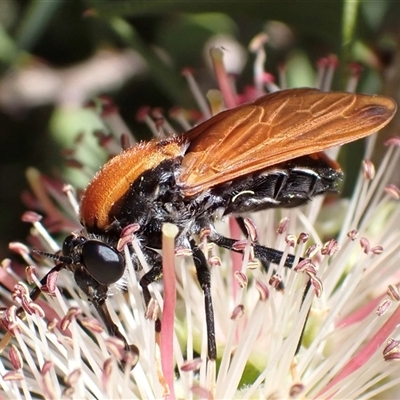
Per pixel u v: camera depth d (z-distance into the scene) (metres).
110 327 0.09
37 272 0.10
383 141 0.11
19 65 0.13
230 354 0.09
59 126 0.12
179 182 0.09
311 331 0.10
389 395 0.10
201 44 0.13
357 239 0.10
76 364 0.09
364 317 0.10
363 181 0.10
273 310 0.09
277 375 0.09
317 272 0.10
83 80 0.14
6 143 0.13
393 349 0.09
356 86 0.11
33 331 0.09
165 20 0.13
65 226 0.11
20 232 0.13
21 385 0.09
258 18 0.11
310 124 0.09
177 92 0.12
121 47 0.14
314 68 0.13
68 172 0.12
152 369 0.09
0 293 0.10
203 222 0.10
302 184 0.10
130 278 0.09
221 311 0.10
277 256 0.10
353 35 0.11
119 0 0.12
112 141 0.11
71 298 0.10
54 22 0.14
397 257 0.10
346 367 0.09
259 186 0.10
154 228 0.09
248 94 0.11
